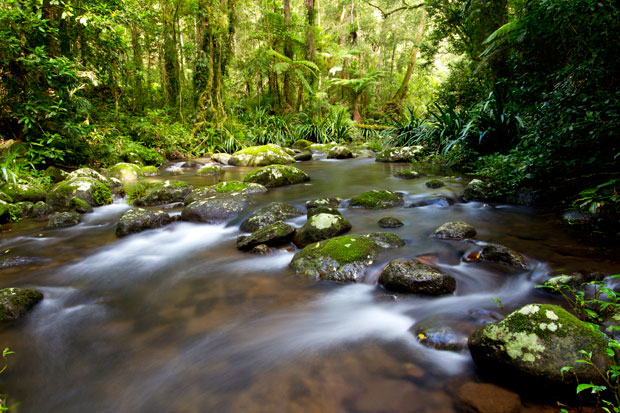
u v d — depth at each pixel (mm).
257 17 15828
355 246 2469
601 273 1996
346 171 7020
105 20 5832
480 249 2559
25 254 3045
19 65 5445
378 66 23672
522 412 1214
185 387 1466
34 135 5914
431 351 1572
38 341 1837
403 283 2064
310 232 2912
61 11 6105
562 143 3086
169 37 12281
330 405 1312
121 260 2891
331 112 14273
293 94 16094
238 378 1493
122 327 1941
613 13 2742
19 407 1410
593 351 1261
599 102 2727
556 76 3635
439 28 11266
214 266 2691
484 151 6000
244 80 14469
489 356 1372
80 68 6145
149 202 4711
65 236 3520
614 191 2631
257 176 5531
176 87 12695
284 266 2588
